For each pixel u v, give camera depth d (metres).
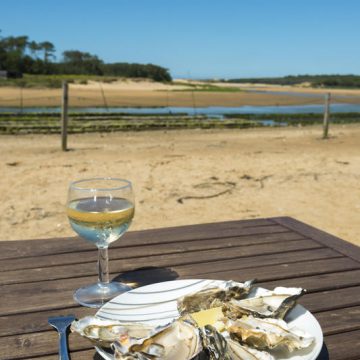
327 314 1.49
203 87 95.50
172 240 2.21
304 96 65.88
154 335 1.06
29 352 1.28
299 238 2.24
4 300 1.60
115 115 27.42
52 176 9.07
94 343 1.16
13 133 17.11
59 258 1.99
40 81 69.19
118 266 1.91
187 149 13.20
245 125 21.83
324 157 11.68
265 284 1.75
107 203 1.56
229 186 8.52
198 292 1.38
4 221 6.44
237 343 1.12
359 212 7.18
